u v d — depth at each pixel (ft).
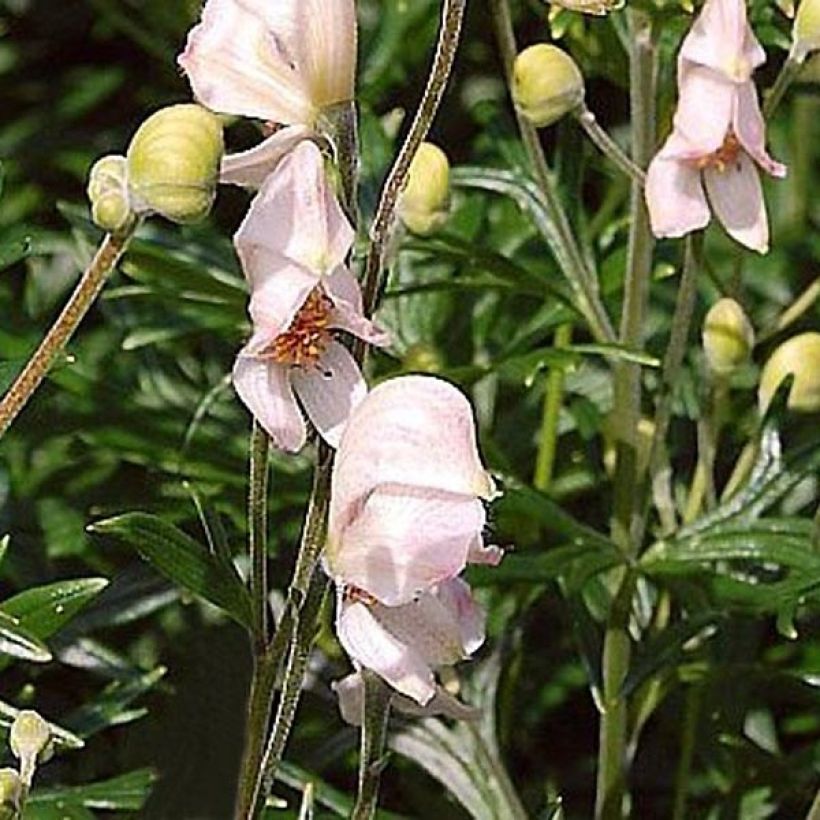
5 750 2.84
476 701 3.05
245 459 3.09
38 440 3.11
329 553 2.60
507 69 3.01
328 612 3.02
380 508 2.59
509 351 3.03
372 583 2.60
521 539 3.12
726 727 3.13
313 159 2.59
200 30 2.63
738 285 3.09
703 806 3.21
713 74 2.85
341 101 2.63
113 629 3.12
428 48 3.37
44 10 3.56
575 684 3.22
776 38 3.06
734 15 2.83
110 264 2.60
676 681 3.07
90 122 3.51
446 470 2.58
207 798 3.05
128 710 2.98
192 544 2.68
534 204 3.10
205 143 2.59
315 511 2.64
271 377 2.62
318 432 2.62
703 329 3.04
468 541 2.59
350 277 2.61
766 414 3.02
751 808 3.12
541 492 3.03
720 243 3.43
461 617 2.64
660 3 2.92
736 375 3.09
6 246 2.86
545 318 3.08
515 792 3.03
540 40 3.43
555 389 3.15
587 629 2.98
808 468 3.01
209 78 2.63
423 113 2.62
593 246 3.15
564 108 2.94
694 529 3.00
